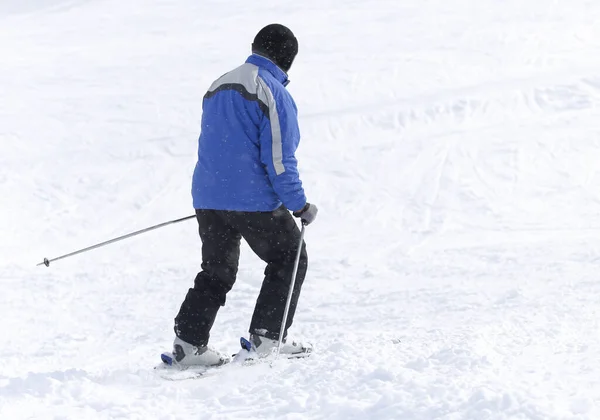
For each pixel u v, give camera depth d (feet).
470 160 91.71
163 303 44.96
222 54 144.05
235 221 24.30
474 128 101.96
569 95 111.45
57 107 113.50
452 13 162.09
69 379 22.95
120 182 87.35
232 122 23.66
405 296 42.68
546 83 115.55
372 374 20.77
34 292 47.91
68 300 45.85
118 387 22.74
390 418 17.95
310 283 48.65
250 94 23.53
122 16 177.06
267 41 24.23
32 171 89.61
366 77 124.77
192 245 70.38
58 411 20.06
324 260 56.59
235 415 19.62
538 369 21.15
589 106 108.06
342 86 120.98
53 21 175.73
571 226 73.31
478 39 143.43
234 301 42.93
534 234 70.23
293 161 23.77
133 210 81.51
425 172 88.89
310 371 22.49
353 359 23.21
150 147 96.63
